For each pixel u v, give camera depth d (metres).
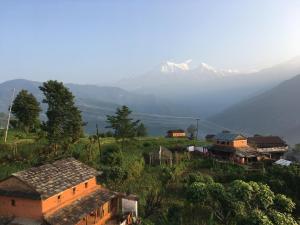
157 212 59.56
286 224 47.72
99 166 73.56
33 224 41.94
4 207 44.50
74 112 74.75
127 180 70.38
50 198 43.91
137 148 93.62
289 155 99.06
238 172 79.00
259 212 48.44
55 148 73.75
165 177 73.94
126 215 55.06
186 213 59.25
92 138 91.62
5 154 69.44
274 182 67.88
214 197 56.38
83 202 49.19
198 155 95.94
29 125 86.00
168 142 106.38
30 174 45.53
